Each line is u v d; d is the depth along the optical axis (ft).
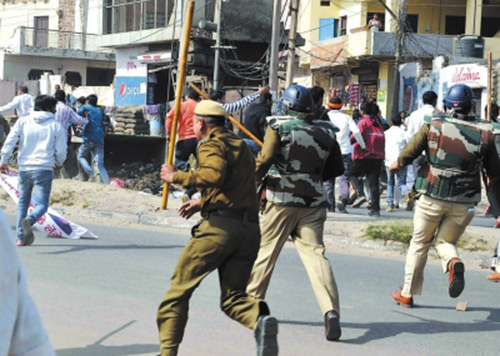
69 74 162.71
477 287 26.89
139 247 32.17
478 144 21.03
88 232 33.91
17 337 7.86
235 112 63.62
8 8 175.22
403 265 30.30
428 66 113.91
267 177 19.60
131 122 97.30
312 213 19.45
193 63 101.09
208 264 15.66
